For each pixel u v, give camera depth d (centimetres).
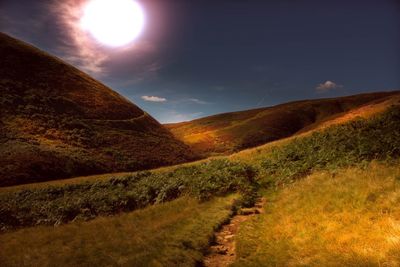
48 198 3406
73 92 10712
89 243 1466
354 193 1348
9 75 9769
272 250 1127
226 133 14538
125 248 1270
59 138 8031
